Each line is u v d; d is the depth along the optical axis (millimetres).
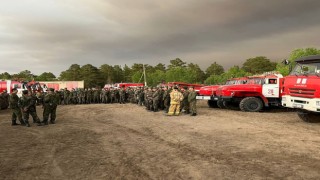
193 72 84312
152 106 17594
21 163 6105
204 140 8000
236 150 6793
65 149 7320
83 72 110625
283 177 4898
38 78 127000
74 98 26844
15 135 9531
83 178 5105
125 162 6023
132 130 10055
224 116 13766
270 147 7027
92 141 8266
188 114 15102
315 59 10398
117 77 130375
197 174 5156
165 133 9258
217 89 17375
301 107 10602
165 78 83062
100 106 22500
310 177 4883
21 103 11570
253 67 122312
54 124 12094
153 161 6055
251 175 5031
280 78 15609
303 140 7805
